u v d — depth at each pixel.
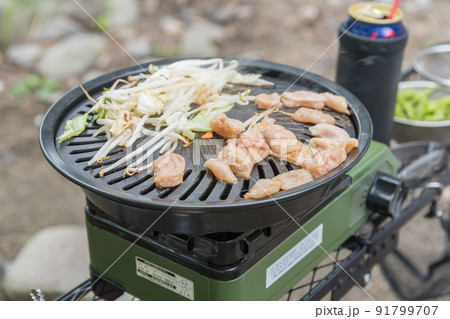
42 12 4.14
